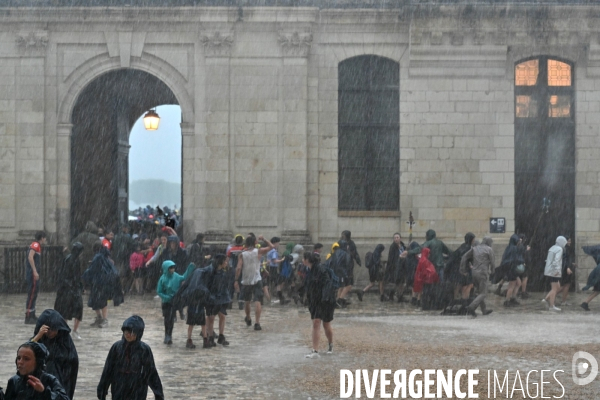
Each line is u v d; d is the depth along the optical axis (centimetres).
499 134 2972
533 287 3002
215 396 1351
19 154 2966
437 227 2975
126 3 2931
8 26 2955
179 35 2969
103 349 1784
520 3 2891
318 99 2988
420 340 1886
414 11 2895
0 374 1521
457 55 2953
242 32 2955
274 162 2953
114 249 2798
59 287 1906
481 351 1736
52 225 2970
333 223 2989
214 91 2952
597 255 2478
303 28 2939
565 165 3003
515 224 3000
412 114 2980
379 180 3008
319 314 1698
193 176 2969
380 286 2719
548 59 2997
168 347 1830
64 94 2972
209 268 1830
